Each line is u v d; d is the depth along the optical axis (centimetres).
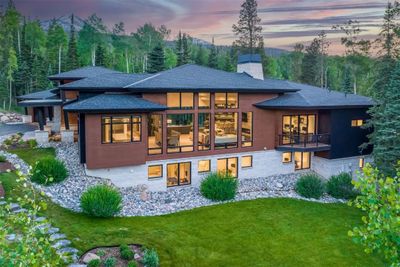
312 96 2606
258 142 2441
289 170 2572
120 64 8006
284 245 1513
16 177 1788
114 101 1939
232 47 6425
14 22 6512
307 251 1470
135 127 1962
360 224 1797
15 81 5434
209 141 2275
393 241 545
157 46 4969
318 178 2350
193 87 2109
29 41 7512
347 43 4991
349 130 2586
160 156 2111
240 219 1761
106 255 1229
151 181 2091
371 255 1446
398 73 2233
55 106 2758
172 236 1487
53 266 549
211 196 2011
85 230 1412
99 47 5669
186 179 2239
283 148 2461
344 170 2592
